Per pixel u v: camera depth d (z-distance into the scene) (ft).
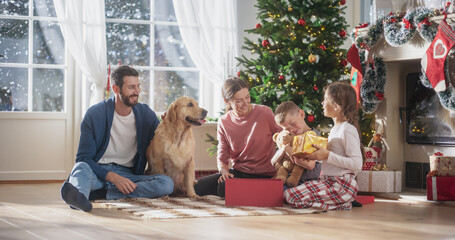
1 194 13.41
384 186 13.57
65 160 17.67
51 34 17.62
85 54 17.11
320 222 9.06
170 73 18.67
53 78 17.65
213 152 16.97
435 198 12.18
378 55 14.03
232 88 11.59
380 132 14.40
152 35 18.44
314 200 10.52
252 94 14.99
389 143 14.57
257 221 9.05
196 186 12.26
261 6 15.30
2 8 17.24
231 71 17.40
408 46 13.26
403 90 14.78
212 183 12.24
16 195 13.17
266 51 15.16
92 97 17.57
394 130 14.66
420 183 14.29
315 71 14.40
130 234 7.80
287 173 11.37
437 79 12.01
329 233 8.07
